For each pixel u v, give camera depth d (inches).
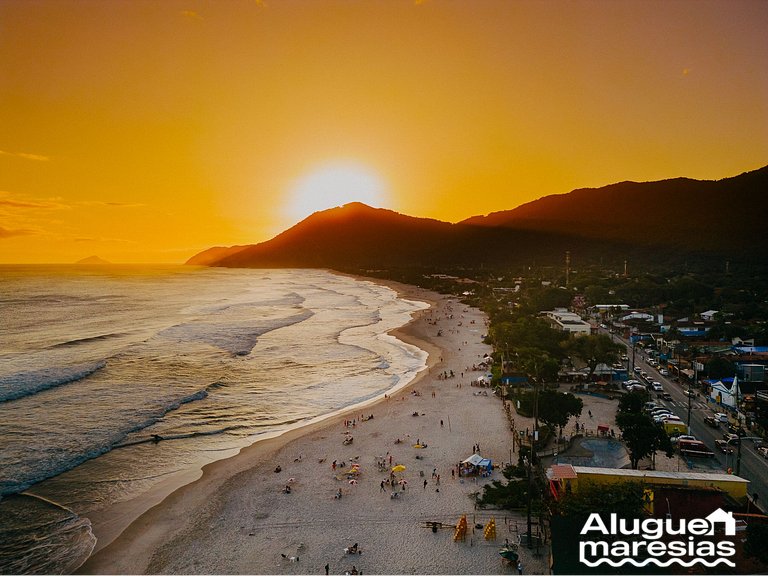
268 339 5132.9
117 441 2372.0
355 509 1755.7
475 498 1804.9
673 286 7588.6
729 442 2156.7
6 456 2167.8
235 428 2605.8
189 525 1674.5
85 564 1467.8
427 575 1382.9
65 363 3843.5
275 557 1491.1
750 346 3826.3
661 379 3282.5
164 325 6023.6
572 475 1560.0
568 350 3513.8
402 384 3486.7
